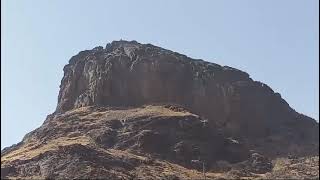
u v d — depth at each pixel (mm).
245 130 130125
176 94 128250
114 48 144500
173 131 111062
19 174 93188
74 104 131750
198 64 139125
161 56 131875
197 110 128375
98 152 97312
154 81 128125
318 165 105875
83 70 135625
